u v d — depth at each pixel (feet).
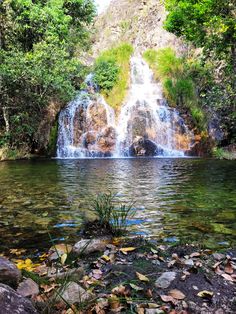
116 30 91.97
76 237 13.83
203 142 55.72
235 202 19.74
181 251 11.73
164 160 46.57
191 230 14.65
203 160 46.19
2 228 15.19
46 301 8.13
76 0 67.67
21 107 55.16
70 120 57.21
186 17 45.44
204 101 56.95
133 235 13.92
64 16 61.62
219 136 55.26
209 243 12.92
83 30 73.15
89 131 57.11
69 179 28.63
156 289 8.91
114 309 7.98
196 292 8.71
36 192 22.93
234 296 8.60
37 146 56.18
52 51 52.75
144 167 37.63
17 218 16.70
